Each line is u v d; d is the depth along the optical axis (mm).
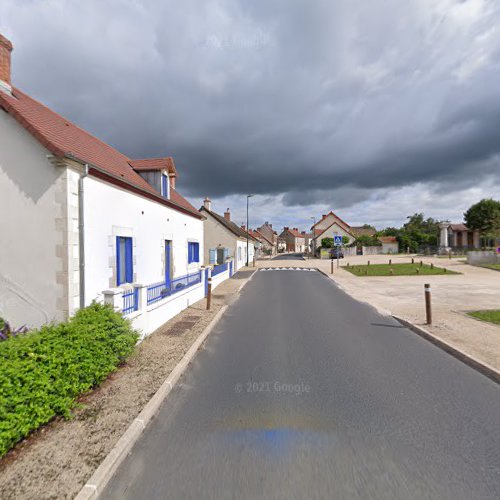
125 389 4227
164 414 3691
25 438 3113
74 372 3658
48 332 3971
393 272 22922
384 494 2447
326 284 17031
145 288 6770
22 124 5770
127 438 3100
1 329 5629
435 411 3709
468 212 47656
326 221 60969
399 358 5527
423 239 55969
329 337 6832
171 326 7707
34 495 2408
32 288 5891
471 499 2398
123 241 8234
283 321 8352
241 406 3861
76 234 6016
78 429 3281
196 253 15648
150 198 9664
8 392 2809
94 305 5102
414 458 2867
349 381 4574
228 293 13453
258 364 5277
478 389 4301
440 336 6555
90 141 9531
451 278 18906
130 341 5066
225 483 2572
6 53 6918
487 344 6008
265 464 2799
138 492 2494
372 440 3143
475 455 2910
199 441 3154
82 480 2564
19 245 5938
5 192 5973
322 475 2652
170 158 11688
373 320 8445
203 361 5453
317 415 3625
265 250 69812
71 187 5879
